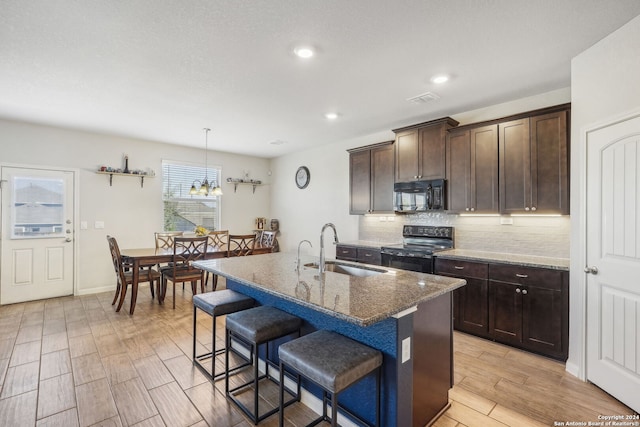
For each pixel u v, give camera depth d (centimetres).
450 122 367
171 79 287
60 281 457
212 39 222
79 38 220
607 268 217
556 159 284
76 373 246
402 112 379
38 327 340
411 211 406
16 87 304
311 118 404
